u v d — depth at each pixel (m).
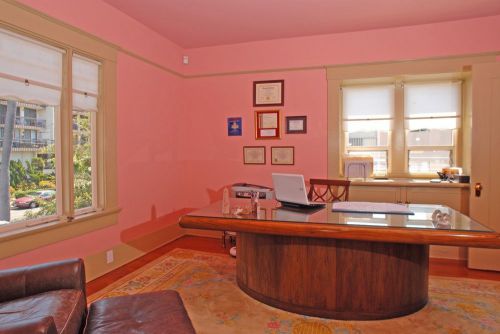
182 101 4.68
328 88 4.14
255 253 2.64
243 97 4.48
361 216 2.32
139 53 3.76
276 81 4.33
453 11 3.46
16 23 2.40
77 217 2.99
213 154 4.64
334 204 2.75
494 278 3.14
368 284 2.32
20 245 2.47
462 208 3.70
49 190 2.82
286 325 2.28
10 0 2.36
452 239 1.89
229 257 3.73
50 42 2.69
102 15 3.21
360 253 2.31
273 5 3.33
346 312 2.34
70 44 2.86
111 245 3.38
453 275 3.22
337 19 3.66
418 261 2.41
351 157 4.13
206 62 4.60
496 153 3.40
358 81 4.23
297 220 2.24
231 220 2.31
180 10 3.44
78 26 2.94
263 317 2.39
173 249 4.07
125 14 3.53
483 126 3.42
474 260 3.39
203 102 4.65
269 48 4.33
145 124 3.90
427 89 4.15
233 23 3.77
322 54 4.14
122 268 3.42
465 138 4.07
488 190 3.44
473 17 3.62
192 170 4.73
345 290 2.34
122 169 3.54
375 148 4.37
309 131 4.24
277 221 2.22
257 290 2.64
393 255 2.32
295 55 4.24
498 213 3.42
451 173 3.92
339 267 2.34
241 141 4.52
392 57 3.90
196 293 2.79
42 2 2.60
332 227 2.09
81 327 1.71
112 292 2.83
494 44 3.59
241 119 4.50
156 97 4.09
